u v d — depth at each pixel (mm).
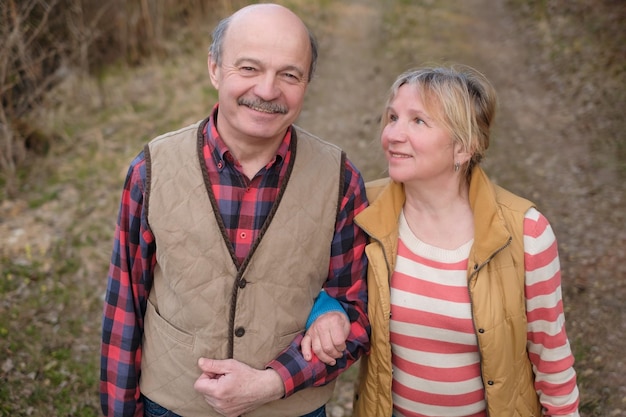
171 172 1591
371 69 7254
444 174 1647
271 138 1572
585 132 5867
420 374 1705
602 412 2768
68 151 5031
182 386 1642
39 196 4430
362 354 1749
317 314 1690
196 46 7195
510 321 1628
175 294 1620
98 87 6020
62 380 2939
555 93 6688
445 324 1645
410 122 1625
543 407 1802
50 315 3371
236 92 1496
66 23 5789
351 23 8609
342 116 6105
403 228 1721
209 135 1604
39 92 4918
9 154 4492
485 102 1664
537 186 5043
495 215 1597
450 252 1664
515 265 1621
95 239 3994
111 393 1755
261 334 1612
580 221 4492
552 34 7934
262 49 1474
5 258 3725
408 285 1676
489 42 8133
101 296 3568
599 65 6953
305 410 1724
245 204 1599
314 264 1655
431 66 1744
